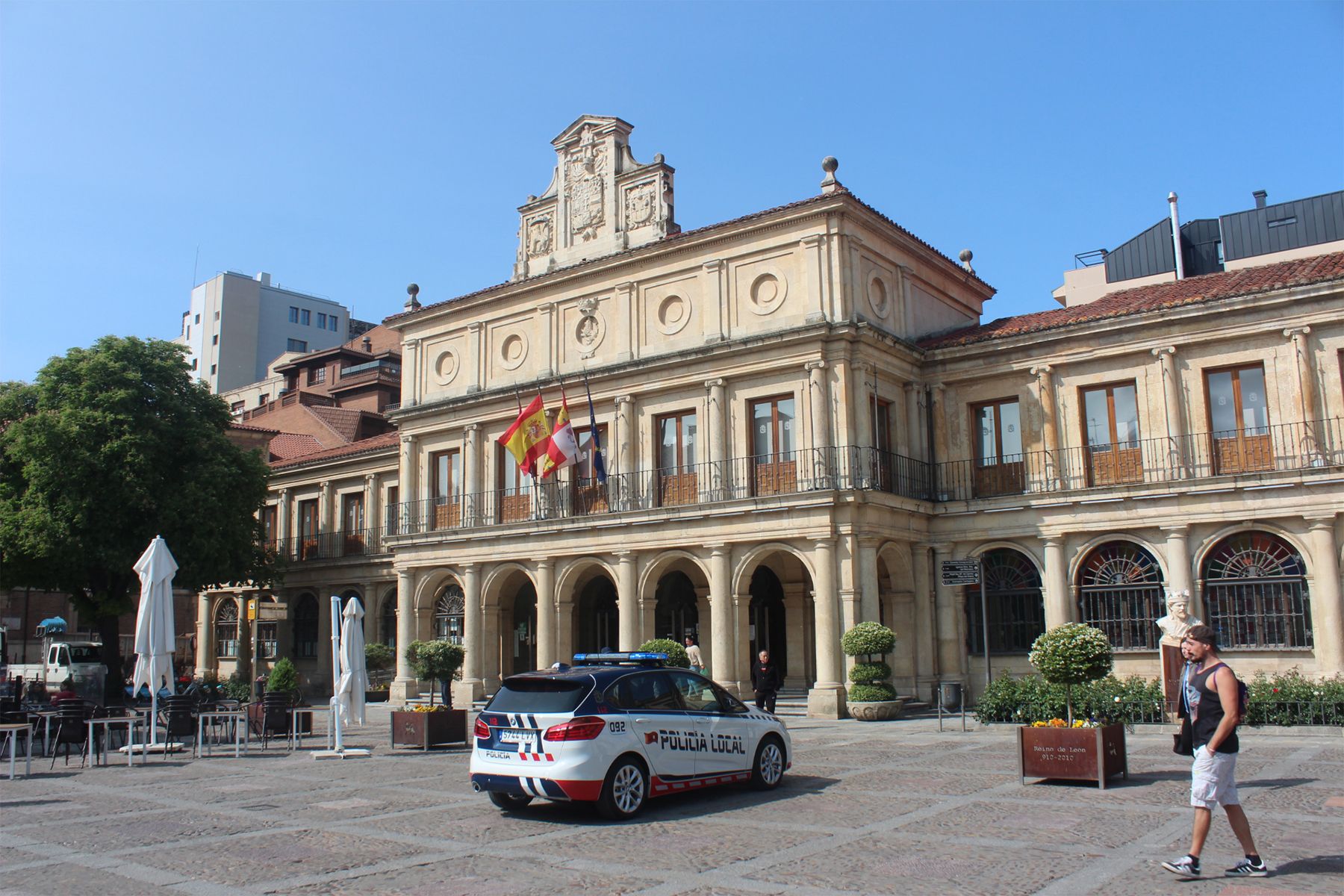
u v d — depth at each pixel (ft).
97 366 110.83
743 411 87.30
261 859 31.86
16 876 30.01
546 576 95.66
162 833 36.29
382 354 188.34
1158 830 33.01
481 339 105.60
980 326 95.96
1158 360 79.92
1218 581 75.61
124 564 107.14
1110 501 79.25
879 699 75.05
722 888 27.37
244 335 274.77
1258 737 56.70
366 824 37.76
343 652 62.39
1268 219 129.08
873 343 84.28
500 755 39.01
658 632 101.55
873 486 81.66
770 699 77.10
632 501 91.71
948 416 90.02
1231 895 25.46
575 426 97.25
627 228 97.40
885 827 34.99
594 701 38.47
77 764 58.08
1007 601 85.56
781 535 81.97
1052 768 42.37
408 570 106.73
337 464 135.13
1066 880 27.22
